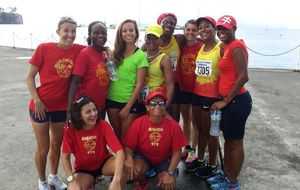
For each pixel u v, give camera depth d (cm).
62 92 303
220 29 286
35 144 458
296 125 557
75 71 295
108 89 327
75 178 288
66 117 313
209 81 321
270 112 638
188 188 343
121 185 296
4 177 363
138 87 314
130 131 311
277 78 1032
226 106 300
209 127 339
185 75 374
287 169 388
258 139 488
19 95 741
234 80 291
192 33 356
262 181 359
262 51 2250
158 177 331
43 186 334
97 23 304
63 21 285
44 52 291
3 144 456
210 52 315
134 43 317
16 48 1855
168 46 363
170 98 320
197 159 384
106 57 314
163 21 352
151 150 311
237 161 314
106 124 299
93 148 293
